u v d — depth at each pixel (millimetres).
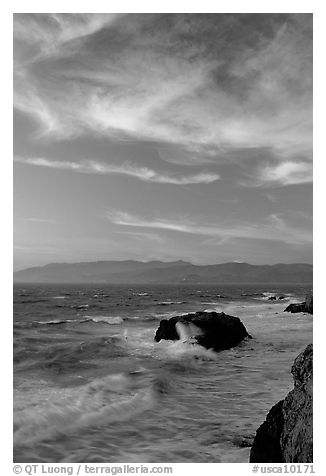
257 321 19500
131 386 8383
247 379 9070
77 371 9844
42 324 19688
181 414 6738
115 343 13469
